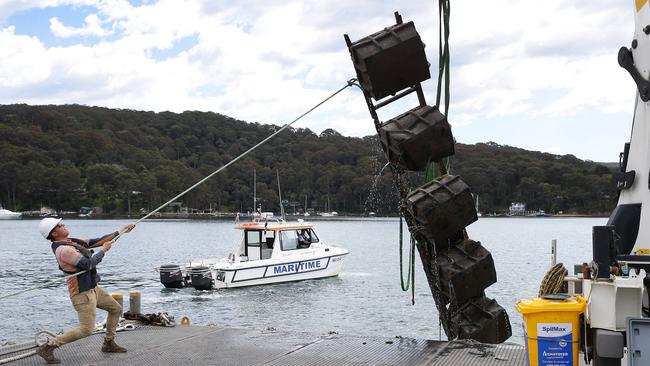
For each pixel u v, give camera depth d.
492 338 7.27
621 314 4.52
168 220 160.38
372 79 6.90
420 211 6.84
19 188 161.25
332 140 170.75
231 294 25.38
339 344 7.37
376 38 6.88
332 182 150.75
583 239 78.31
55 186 159.88
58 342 6.54
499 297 24.97
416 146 6.89
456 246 7.20
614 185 6.08
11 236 85.94
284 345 7.34
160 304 23.14
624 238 5.74
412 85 7.11
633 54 5.69
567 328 4.69
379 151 8.87
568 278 5.71
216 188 164.62
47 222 6.80
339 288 26.91
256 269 27.12
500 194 136.25
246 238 28.17
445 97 7.13
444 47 7.12
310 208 151.00
